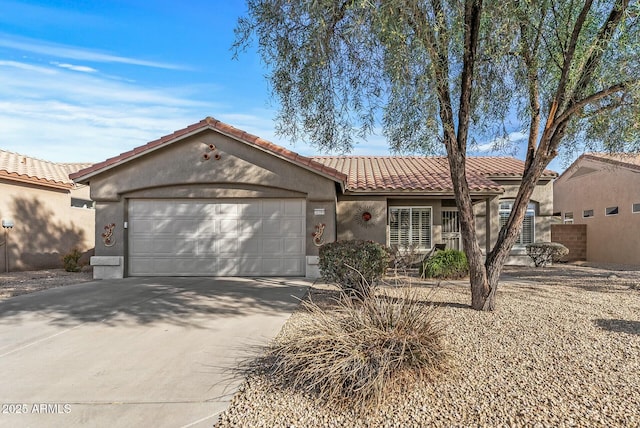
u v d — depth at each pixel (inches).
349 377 157.9
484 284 295.3
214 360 204.8
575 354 202.1
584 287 418.3
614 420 138.3
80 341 237.9
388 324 185.5
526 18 263.0
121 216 489.1
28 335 250.1
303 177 481.7
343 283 337.7
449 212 649.0
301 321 279.0
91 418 147.3
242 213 500.4
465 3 259.3
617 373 178.1
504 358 195.9
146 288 413.4
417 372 168.4
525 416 141.4
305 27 276.7
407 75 251.1
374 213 590.6
